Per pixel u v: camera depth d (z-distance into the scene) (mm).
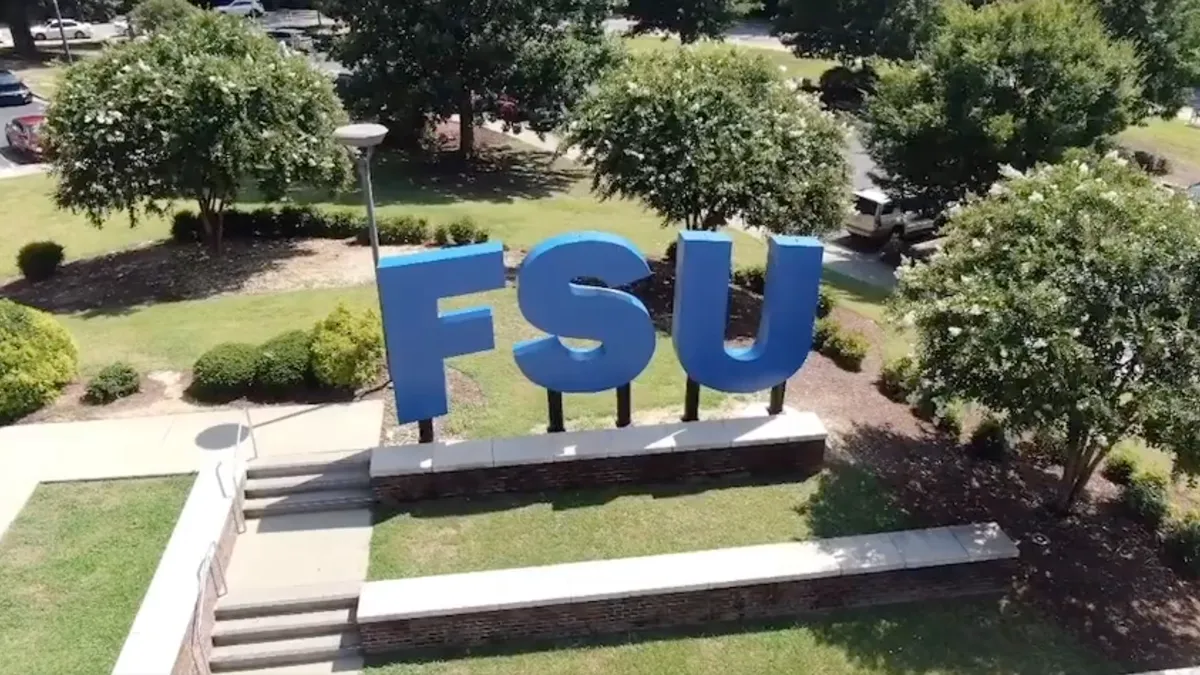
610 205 27469
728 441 12586
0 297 18922
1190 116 42000
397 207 26078
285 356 14086
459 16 28750
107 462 12492
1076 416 10656
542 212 26297
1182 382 10430
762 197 16969
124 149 18266
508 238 22844
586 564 10891
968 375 11156
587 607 10516
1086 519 12641
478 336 12109
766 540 11609
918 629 10836
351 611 10594
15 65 42844
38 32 49562
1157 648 10680
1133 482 13195
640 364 12508
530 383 14680
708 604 10766
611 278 11898
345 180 20953
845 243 26875
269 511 11898
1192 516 12445
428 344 11828
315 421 13477
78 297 18703
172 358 15414
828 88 43219
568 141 19281
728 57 18688
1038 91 23062
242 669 10172
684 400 14297
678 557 11016
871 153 25188
